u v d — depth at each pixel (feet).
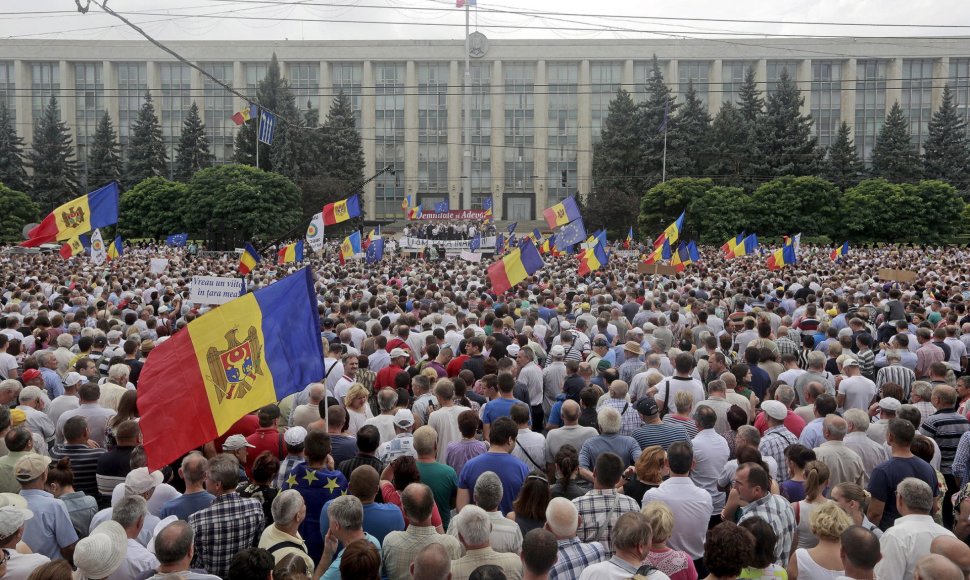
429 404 28.58
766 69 298.15
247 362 21.16
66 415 26.32
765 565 15.19
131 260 120.06
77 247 71.82
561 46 301.84
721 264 120.37
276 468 20.84
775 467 22.81
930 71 295.48
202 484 21.22
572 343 37.24
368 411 28.43
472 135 309.63
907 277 82.79
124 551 15.49
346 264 109.40
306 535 20.43
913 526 17.39
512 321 42.60
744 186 242.37
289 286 21.94
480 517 16.19
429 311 49.44
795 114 246.88
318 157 253.65
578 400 31.48
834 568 16.29
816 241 224.94
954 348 39.60
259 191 202.69
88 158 261.85
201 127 259.19
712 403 26.96
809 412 27.81
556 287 68.18
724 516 20.68
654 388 29.01
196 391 20.52
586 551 16.34
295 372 21.70
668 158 248.73
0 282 69.72
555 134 307.99
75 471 23.34
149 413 20.01
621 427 26.91
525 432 25.32
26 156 258.78
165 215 216.54
